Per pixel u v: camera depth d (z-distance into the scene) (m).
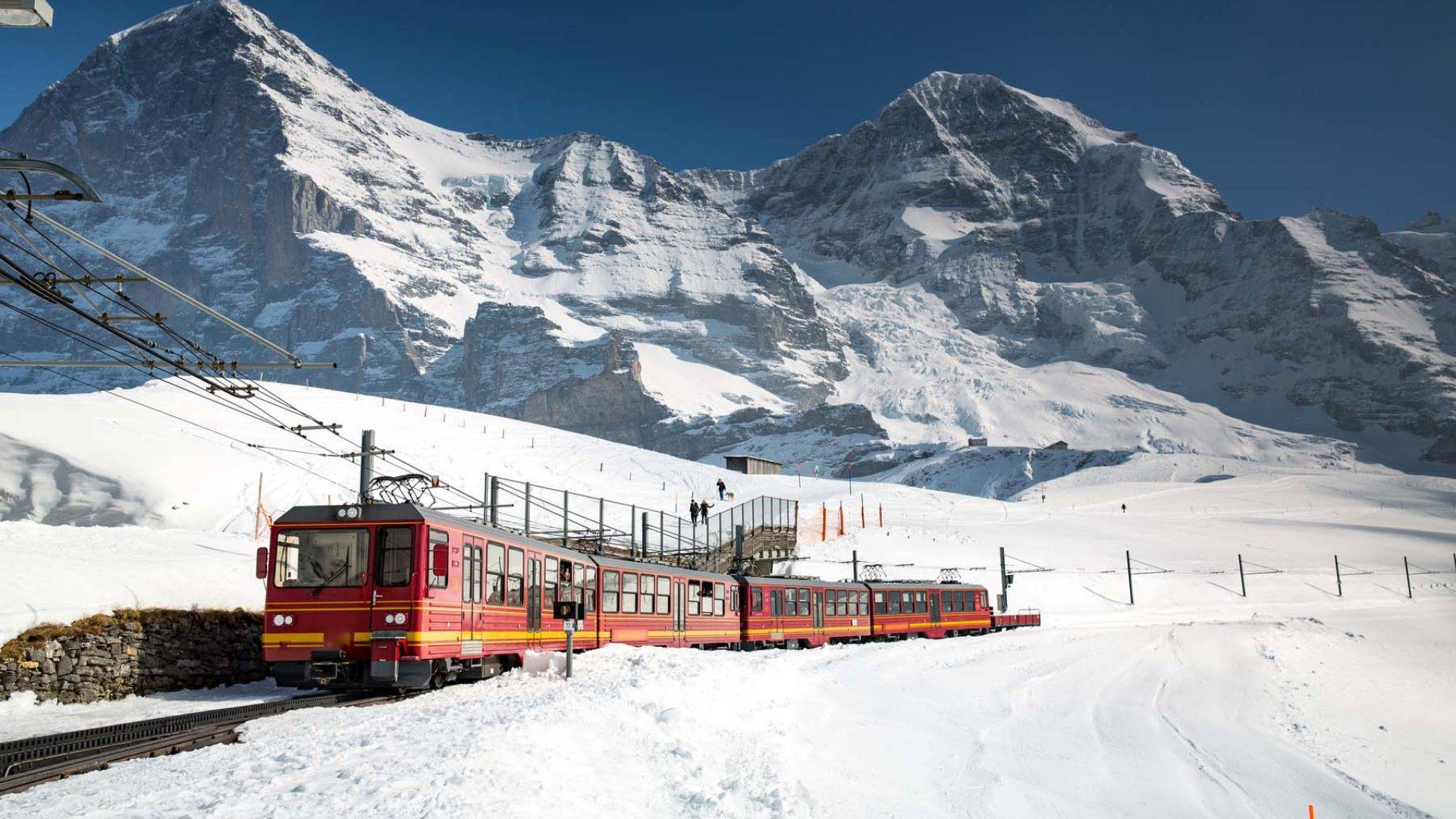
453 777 11.05
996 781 20.83
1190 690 40.53
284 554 19.92
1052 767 23.42
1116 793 21.98
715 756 15.76
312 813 9.62
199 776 10.88
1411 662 62.50
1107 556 102.56
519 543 23.73
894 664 34.16
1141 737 29.02
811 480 130.50
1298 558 113.31
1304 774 27.39
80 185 12.88
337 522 19.86
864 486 130.88
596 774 13.00
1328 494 170.12
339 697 18.70
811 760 18.34
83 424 68.19
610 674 21.53
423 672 19.30
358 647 19.36
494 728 13.35
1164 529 121.44
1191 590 94.31
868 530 96.12
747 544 62.78
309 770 11.25
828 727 21.59
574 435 132.88
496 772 11.51
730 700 20.08
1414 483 182.00
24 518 57.47
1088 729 29.16
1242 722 34.81
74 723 16.08
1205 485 180.25
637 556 47.91
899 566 80.38
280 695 20.69
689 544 68.12
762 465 133.75
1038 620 67.44
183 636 21.42
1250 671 48.72
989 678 36.06
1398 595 101.38
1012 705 31.27
